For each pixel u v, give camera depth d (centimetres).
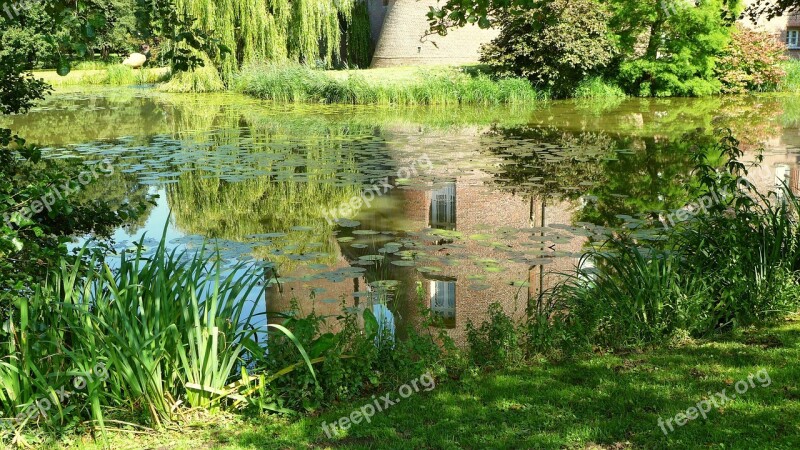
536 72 2758
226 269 789
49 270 523
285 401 461
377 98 2645
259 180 1273
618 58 2900
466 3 605
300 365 468
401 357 500
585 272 648
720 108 2370
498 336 534
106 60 4578
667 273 581
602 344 548
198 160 1473
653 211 1005
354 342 497
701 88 2825
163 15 562
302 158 1486
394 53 3509
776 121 1973
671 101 2658
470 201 1084
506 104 2622
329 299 694
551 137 1761
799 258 627
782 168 1270
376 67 3600
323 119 2175
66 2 534
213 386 446
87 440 410
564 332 541
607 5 2809
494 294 708
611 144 1628
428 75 2861
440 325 639
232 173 1330
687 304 563
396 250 848
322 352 486
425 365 502
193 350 440
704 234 643
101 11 544
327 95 2692
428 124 2047
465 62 3394
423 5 3425
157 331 436
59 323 454
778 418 408
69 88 3603
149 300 460
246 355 525
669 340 543
